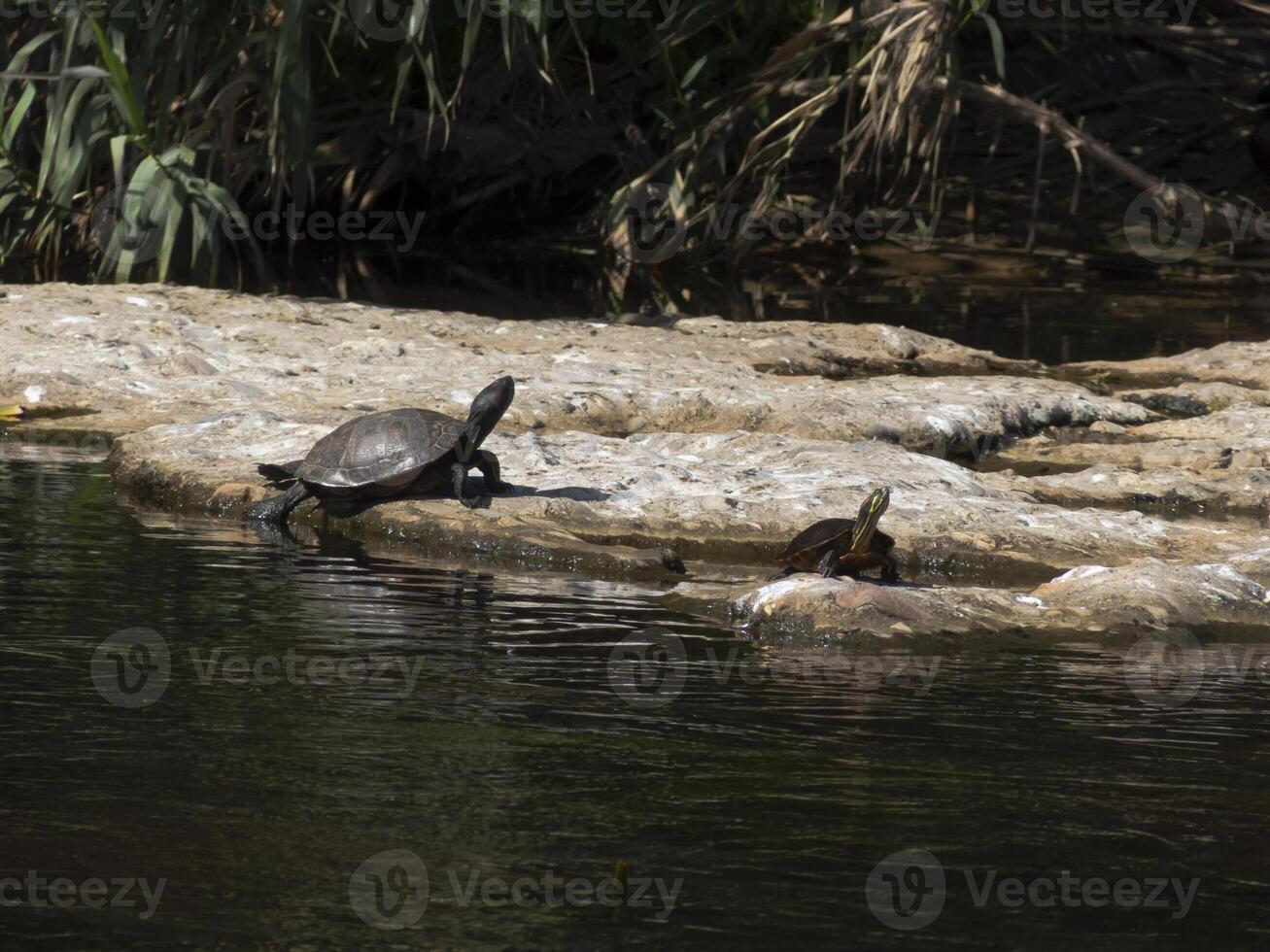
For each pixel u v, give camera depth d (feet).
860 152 146.72
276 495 59.11
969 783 33.78
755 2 155.12
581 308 126.62
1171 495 68.54
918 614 47.21
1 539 53.93
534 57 138.51
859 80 146.61
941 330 121.19
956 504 62.18
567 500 59.93
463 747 34.94
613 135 179.32
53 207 127.03
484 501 58.80
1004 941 26.22
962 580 56.03
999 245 171.94
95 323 93.40
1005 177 185.47
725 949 25.61
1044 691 41.39
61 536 54.95
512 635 44.96
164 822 29.91
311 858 28.55
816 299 137.49
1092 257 167.84
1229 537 60.90
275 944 25.29
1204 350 109.60
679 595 50.11
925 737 36.96
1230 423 83.41
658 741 35.94
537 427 77.20
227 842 29.07
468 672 40.93
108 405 78.69
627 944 25.59
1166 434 83.15
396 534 57.11
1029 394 86.99
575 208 188.85
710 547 57.21
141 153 130.31
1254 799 33.30
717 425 79.56
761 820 31.17
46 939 25.20
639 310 126.72
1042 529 60.18
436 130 161.79
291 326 97.50
